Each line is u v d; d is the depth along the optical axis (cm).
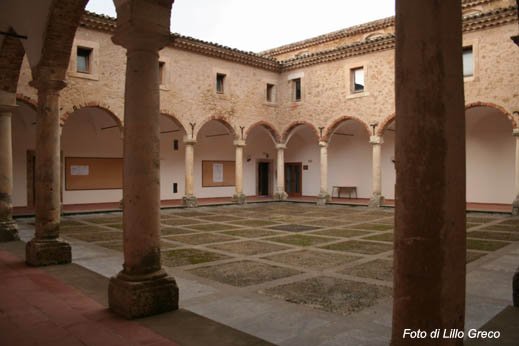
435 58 264
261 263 854
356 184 2672
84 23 1798
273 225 1493
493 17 1794
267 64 2483
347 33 2777
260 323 496
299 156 2970
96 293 591
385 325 491
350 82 2277
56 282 651
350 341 440
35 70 789
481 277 725
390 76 2120
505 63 1786
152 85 518
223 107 2308
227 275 749
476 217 1714
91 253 942
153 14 506
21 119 1956
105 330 451
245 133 2409
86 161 2169
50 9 725
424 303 267
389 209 2077
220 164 2741
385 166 2536
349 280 713
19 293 589
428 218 266
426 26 266
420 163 267
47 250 774
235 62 2362
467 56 1902
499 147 2119
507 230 1330
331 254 951
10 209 1071
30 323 471
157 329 455
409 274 272
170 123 2395
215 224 1522
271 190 3022
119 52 1922
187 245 1075
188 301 585
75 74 1794
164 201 2402
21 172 1973
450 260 268
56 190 796
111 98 1895
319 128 2397
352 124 2550
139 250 507
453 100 269
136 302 488
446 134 265
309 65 2436
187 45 2123
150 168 514
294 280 713
